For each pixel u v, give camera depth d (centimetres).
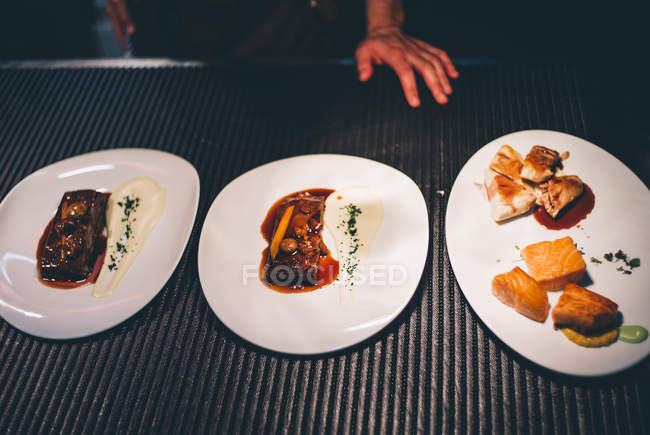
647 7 294
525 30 317
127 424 107
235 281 123
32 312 121
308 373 111
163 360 115
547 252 115
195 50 237
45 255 128
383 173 138
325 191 140
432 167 142
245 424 105
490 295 114
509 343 105
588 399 101
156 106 167
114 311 119
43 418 110
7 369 118
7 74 184
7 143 163
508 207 123
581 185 125
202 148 154
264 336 111
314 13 237
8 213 141
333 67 172
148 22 350
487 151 138
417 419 103
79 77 180
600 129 143
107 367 116
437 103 156
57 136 163
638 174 134
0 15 349
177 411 108
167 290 126
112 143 159
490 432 100
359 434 102
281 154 150
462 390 105
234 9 223
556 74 158
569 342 105
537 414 101
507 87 157
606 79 155
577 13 314
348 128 154
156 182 145
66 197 136
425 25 333
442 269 123
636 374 103
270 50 237
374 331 109
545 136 139
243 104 164
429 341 112
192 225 130
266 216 137
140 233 136
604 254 118
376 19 204
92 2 362
